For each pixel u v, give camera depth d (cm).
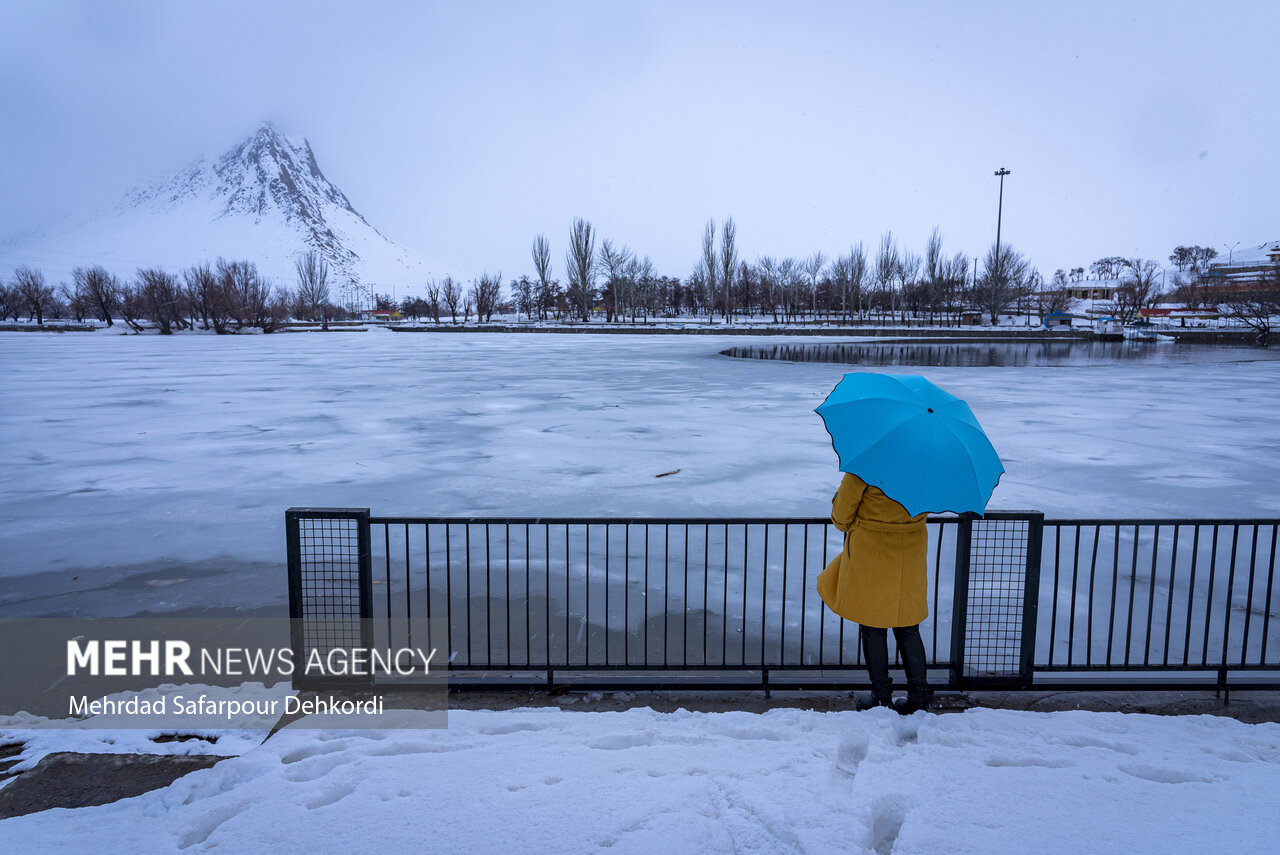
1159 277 16838
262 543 904
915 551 399
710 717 395
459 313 17062
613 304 10288
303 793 304
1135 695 455
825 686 459
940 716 391
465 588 730
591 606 687
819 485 1169
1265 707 442
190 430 1761
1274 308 6412
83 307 11381
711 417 1917
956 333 7094
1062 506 1059
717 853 260
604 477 1230
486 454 1435
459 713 406
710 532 922
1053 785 305
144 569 812
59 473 1307
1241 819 281
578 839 269
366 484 1202
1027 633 453
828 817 278
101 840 278
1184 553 834
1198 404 2248
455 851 263
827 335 7156
